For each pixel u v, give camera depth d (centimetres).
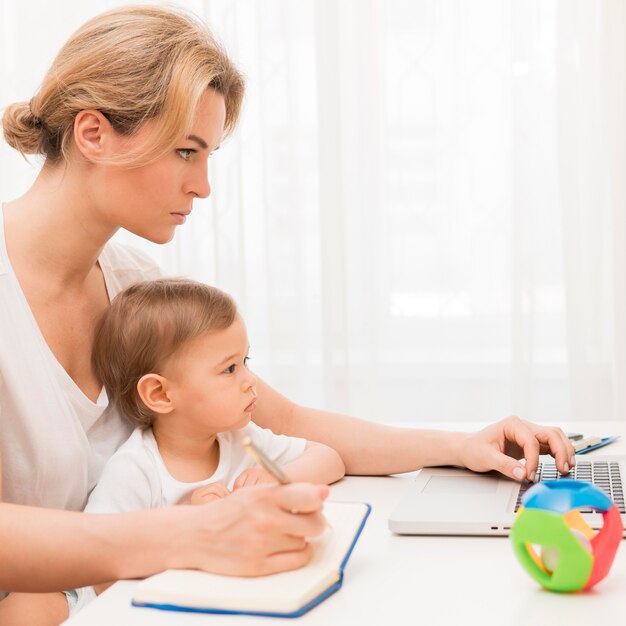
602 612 74
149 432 121
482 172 248
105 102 106
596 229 239
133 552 85
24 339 111
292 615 74
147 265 137
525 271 240
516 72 238
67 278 119
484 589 80
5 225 116
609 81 234
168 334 116
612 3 233
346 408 248
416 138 250
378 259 252
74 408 116
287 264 251
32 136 115
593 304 239
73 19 256
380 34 248
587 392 240
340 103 246
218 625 73
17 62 258
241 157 250
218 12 248
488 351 252
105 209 112
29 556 87
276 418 136
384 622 73
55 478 113
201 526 83
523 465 118
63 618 107
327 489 80
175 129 107
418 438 128
